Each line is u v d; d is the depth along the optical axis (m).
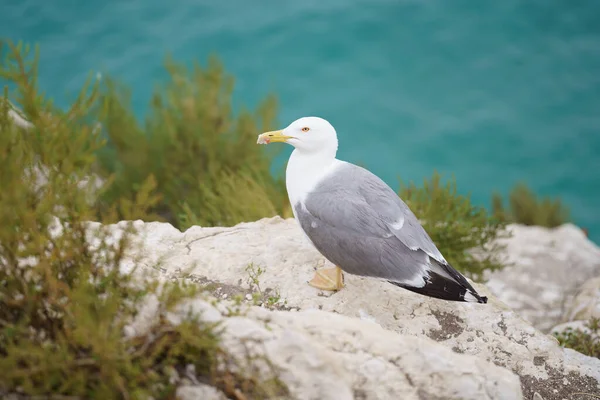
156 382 4.06
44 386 3.81
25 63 6.25
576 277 10.38
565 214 13.12
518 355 5.59
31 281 4.17
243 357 4.25
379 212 5.61
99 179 10.24
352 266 5.62
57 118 5.35
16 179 4.23
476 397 4.53
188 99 11.62
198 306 4.38
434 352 4.67
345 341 4.61
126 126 11.21
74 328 4.05
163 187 10.95
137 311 4.30
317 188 5.86
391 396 4.44
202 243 6.45
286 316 4.74
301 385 4.20
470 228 8.97
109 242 5.76
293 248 6.36
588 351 7.01
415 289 5.49
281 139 5.98
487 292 6.34
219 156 11.26
